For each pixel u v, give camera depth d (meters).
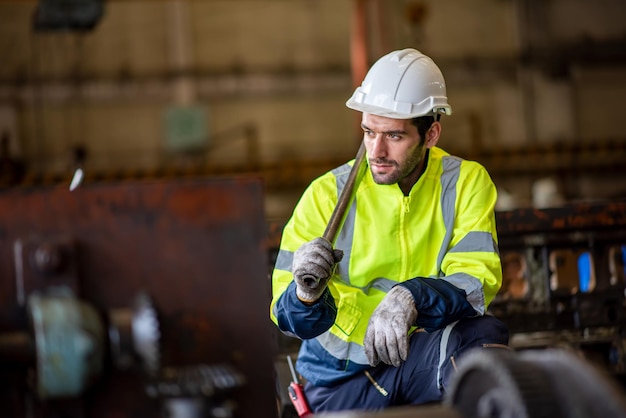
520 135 17.20
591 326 3.97
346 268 3.03
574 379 1.75
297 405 3.13
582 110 17.25
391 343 2.64
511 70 17.22
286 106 16.73
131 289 1.98
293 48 16.81
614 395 1.69
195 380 1.81
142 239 2.00
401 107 2.92
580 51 17.22
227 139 16.55
